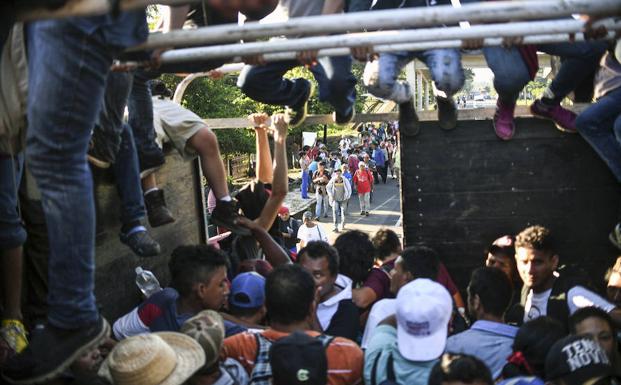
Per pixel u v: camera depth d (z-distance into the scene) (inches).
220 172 183.5
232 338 130.7
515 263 189.0
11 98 115.3
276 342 113.7
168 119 181.9
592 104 178.9
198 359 113.4
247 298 148.9
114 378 108.0
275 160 190.7
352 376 123.7
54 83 94.1
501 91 174.1
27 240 155.1
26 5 84.7
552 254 162.2
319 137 1732.3
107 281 176.1
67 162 97.8
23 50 113.4
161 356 109.0
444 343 120.0
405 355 119.1
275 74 165.8
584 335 113.0
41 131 96.4
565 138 197.5
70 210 98.0
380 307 146.8
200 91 950.4
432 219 204.8
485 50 168.9
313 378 108.6
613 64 175.0
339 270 171.3
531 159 199.5
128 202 159.6
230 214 181.2
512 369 122.5
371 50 112.3
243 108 1058.7
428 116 201.5
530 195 200.5
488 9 86.7
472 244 204.1
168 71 155.0
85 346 101.1
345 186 890.7
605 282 199.3
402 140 203.3
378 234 194.4
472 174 202.1
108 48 94.7
